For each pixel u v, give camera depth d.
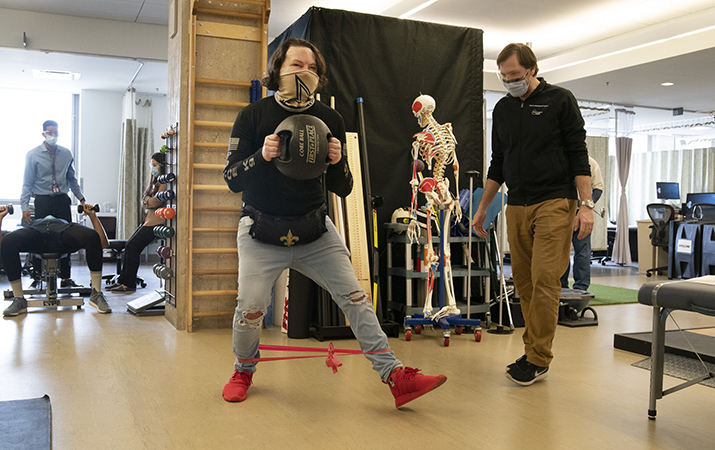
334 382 2.75
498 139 3.06
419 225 4.05
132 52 7.91
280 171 2.10
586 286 5.68
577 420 2.26
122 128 10.17
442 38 4.57
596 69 9.05
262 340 3.79
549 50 9.55
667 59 8.09
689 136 16.09
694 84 9.69
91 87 10.05
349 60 4.27
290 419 2.23
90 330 4.02
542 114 2.77
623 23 8.10
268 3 4.21
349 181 2.33
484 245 4.40
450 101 4.60
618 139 11.43
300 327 3.85
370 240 4.06
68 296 5.86
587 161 2.72
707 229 7.80
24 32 7.42
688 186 14.59
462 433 2.10
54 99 10.55
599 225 11.51
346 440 2.02
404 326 4.10
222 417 2.24
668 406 2.46
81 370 2.93
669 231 8.37
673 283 2.22
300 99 2.19
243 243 2.30
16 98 10.27
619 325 4.48
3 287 6.46
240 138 2.24
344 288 2.33
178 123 4.16
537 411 2.37
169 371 2.92
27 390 2.57
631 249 11.60
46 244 4.78
